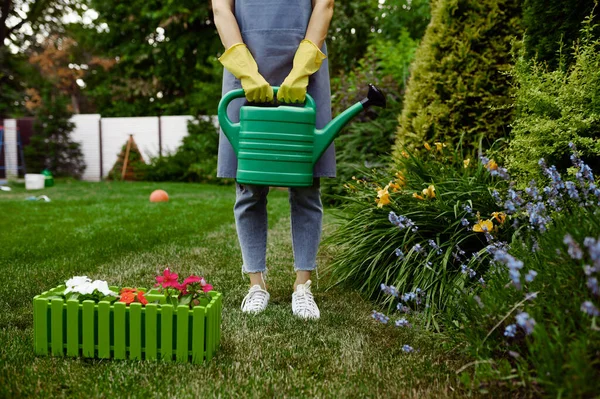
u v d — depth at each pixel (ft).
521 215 5.91
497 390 4.12
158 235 12.73
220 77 38.45
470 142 10.00
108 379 4.50
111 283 7.91
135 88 51.52
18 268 8.87
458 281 6.12
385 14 34.09
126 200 22.89
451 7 10.21
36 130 40.78
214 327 5.09
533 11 8.13
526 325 3.62
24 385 4.31
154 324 4.91
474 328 4.50
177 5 45.85
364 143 19.39
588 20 6.68
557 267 4.20
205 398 4.17
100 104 54.85
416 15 32.73
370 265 7.34
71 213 17.63
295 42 6.48
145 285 7.81
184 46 47.85
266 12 6.47
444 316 5.52
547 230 5.04
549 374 3.49
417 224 7.16
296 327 6.03
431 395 4.23
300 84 5.90
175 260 9.75
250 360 5.02
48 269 8.78
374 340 5.60
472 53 10.02
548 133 6.33
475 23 10.01
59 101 40.45
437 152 9.97
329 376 4.68
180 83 51.39
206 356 4.93
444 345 5.08
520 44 9.51
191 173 36.94
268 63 6.49
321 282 8.37
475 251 6.89
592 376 3.26
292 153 5.74
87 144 40.63
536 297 4.13
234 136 5.97
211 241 12.01
